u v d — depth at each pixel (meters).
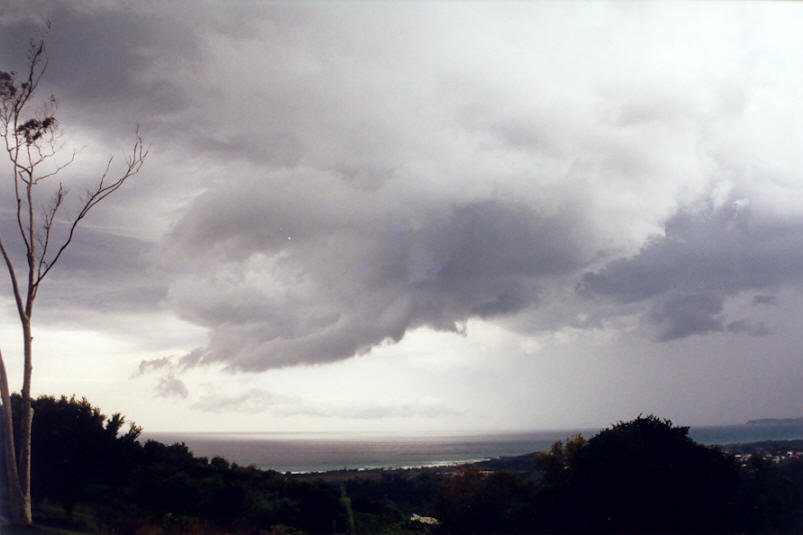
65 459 16.47
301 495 17.55
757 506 15.23
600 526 15.65
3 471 15.61
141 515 14.48
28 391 14.72
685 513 14.89
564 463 18.08
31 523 14.00
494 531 16.86
